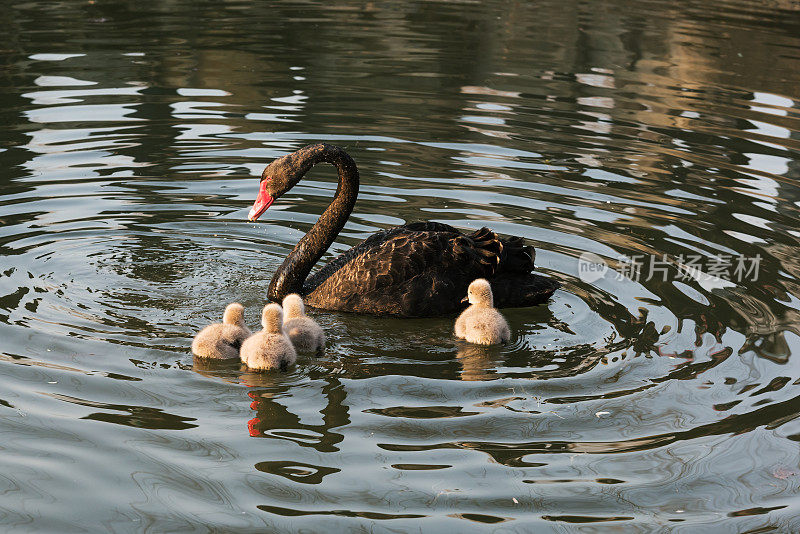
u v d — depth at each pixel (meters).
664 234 10.98
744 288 9.58
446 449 6.60
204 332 7.95
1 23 20.19
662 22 22.14
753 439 6.83
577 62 18.77
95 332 8.23
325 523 5.75
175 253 10.19
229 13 22.23
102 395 7.18
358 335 8.58
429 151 13.68
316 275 9.68
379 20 21.97
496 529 5.74
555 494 6.12
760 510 6.02
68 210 11.18
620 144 14.16
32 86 15.89
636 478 6.32
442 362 8.03
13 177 12.08
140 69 17.20
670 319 8.88
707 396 7.44
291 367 7.87
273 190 9.85
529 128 14.82
